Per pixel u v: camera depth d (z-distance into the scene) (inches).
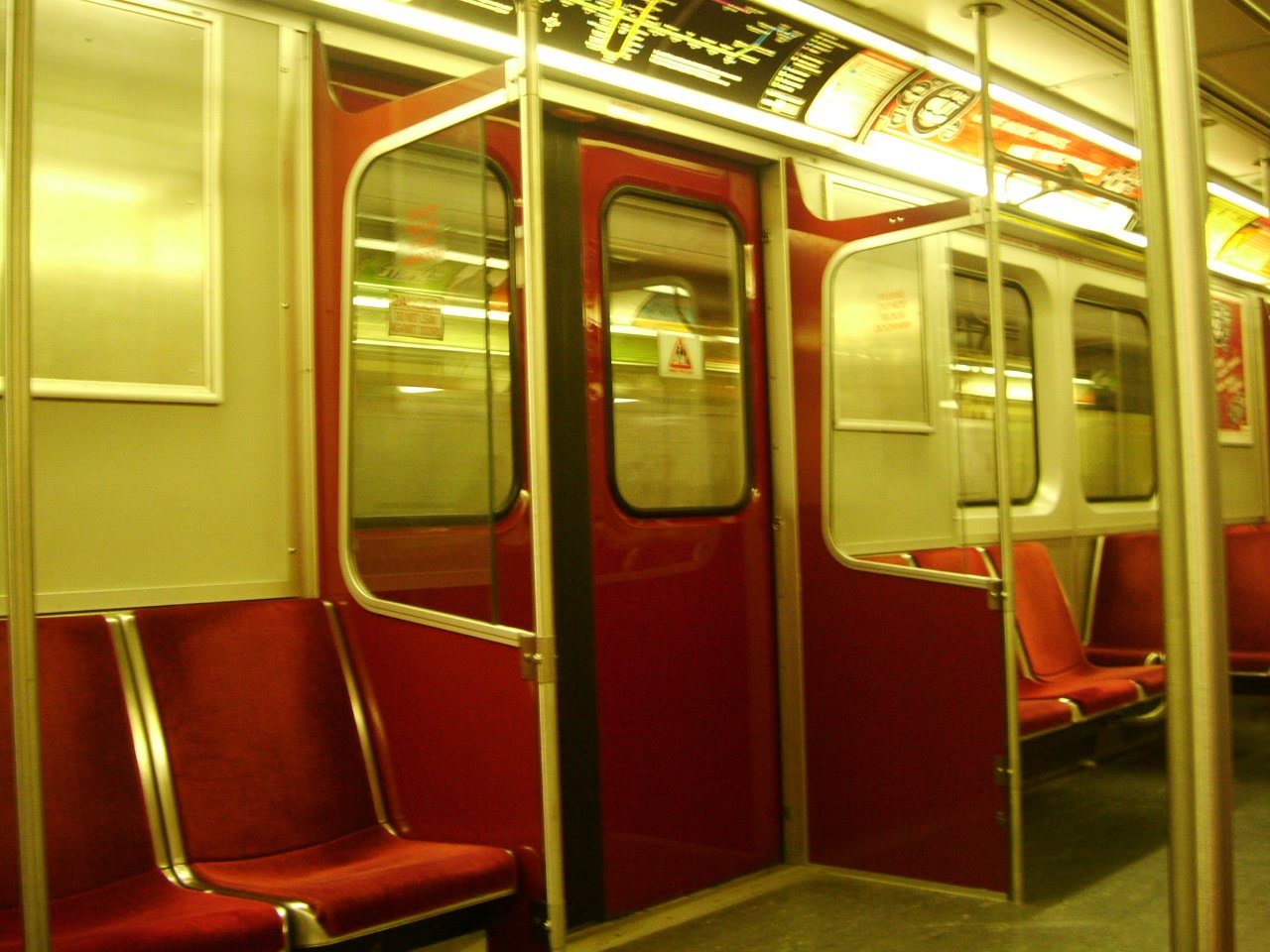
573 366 150.8
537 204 102.0
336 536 124.5
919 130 190.1
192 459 118.9
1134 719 203.2
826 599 168.4
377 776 118.6
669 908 153.9
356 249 122.7
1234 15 157.8
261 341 124.4
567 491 148.7
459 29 136.3
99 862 98.7
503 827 106.0
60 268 111.3
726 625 167.2
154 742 106.4
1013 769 150.4
